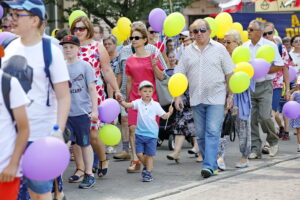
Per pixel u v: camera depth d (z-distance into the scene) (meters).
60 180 7.48
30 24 5.79
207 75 10.20
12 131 5.32
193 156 12.77
